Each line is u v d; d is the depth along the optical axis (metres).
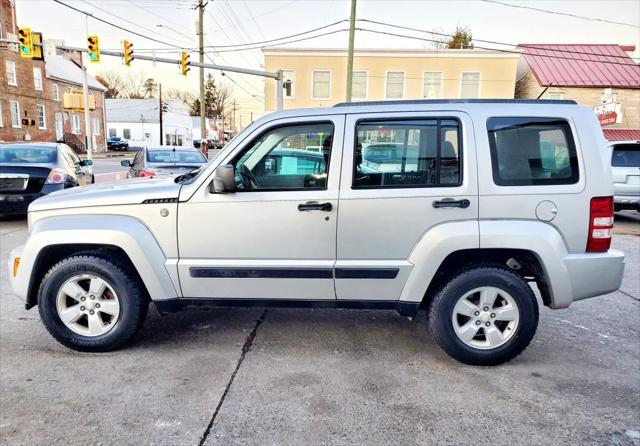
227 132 101.56
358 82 28.22
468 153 3.28
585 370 3.42
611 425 2.72
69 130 43.59
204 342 3.79
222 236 3.39
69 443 2.49
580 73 27.58
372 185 3.33
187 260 3.43
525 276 3.71
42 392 3.00
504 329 3.43
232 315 4.40
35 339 3.82
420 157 3.33
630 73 27.47
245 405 2.88
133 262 3.39
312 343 3.80
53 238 3.40
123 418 2.72
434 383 3.19
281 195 3.34
